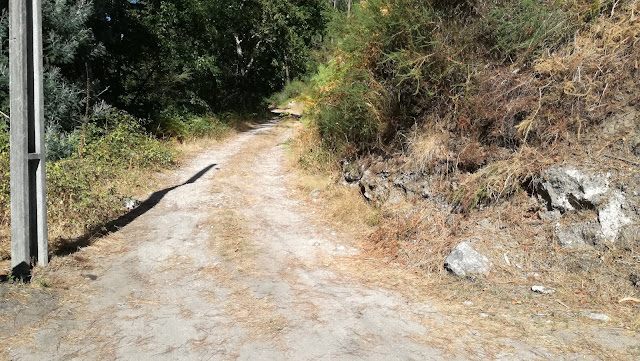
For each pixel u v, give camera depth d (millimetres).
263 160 12633
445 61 7000
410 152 7383
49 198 6574
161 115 15734
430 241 5719
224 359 3350
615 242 4613
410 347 3551
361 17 8047
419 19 7395
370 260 5734
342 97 8836
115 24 13922
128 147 11164
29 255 4777
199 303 4379
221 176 10477
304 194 8891
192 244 6188
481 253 5133
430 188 6594
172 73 17625
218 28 22656
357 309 4285
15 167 4719
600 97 5852
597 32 6371
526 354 3402
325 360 3346
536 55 6578
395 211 6668
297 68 25953
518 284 4633
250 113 25984
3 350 3348
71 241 5887
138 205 8031
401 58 7406
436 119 7246
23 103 4738
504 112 6348
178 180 10141
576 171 5223
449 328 3883
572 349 3434
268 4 24844
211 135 16828
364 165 8242
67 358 3307
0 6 10172
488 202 5852
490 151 6336
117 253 5773
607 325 3760
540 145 5926
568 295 4309
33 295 4250
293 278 5109
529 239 5156
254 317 4082
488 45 7066
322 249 6141
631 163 5027
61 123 10906
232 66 27375
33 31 4898
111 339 3615
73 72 12625
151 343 3570
